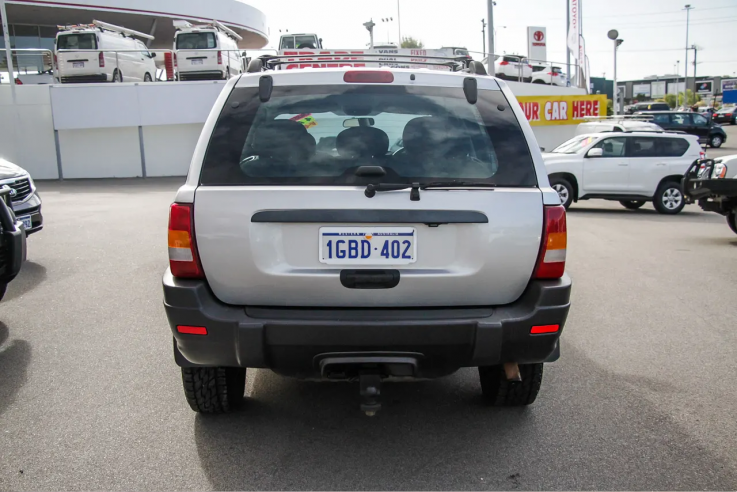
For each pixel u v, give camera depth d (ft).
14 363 15.60
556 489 10.00
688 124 109.29
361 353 9.93
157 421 12.41
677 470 10.59
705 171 34.96
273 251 9.90
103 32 85.15
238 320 9.81
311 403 13.35
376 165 10.23
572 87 100.22
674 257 29.78
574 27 101.86
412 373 10.22
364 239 9.93
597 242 34.27
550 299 10.09
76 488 9.98
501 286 10.19
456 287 10.09
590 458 10.98
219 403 12.23
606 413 12.84
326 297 10.02
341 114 10.63
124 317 19.40
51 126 84.17
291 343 9.82
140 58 93.50
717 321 19.40
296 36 97.19
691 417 12.66
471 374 15.14
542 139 91.61
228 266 9.88
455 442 11.59
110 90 82.84
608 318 19.76
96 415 12.67
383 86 10.94
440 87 11.05
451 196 9.93
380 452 11.20
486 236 9.99
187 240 9.89
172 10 111.75
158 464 10.75
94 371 15.06
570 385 14.35
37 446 11.39
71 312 19.93
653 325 19.01
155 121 84.07
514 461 10.88
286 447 11.38
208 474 10.43
